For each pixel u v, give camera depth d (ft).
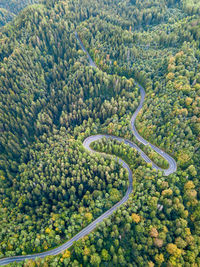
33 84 588.91
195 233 291.99
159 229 293.64
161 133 414.00
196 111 390.83
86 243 299.58
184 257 271.08
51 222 344.90
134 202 331.57
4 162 460.55
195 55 519.60
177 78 464.65
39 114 535.60
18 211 387.14
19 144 509.35
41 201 405.18
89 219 336.49
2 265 306.76
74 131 493.36
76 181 407.03
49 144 501.56
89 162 415.64
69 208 371.35
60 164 433.89
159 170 355.77
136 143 444.96
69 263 286.87
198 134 372.17
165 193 320.09
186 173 343.87
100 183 387.75
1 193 424.05
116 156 437.58
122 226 314.55
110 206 354.54
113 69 607.78
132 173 402.31
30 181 415.44
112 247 283.59
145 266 270.67
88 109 536.01
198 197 322.96
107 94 563.07
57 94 589.32
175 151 390.83
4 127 507.71
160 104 441.68
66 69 637.30
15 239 326.85
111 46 647.56
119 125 467.93
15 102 547.08
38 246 318.45
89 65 630.33
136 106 514.27
